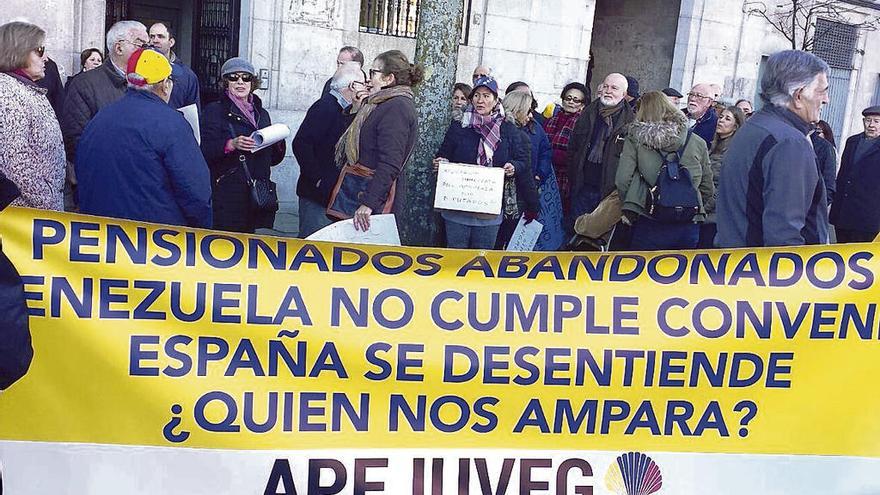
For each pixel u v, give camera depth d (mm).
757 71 15445
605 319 3240
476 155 6355
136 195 4012
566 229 7457
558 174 8094
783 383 3281
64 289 3025
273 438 3129
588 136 7238
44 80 7539
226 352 3098
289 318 3125
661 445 3270
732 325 3262
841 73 17203
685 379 3260
